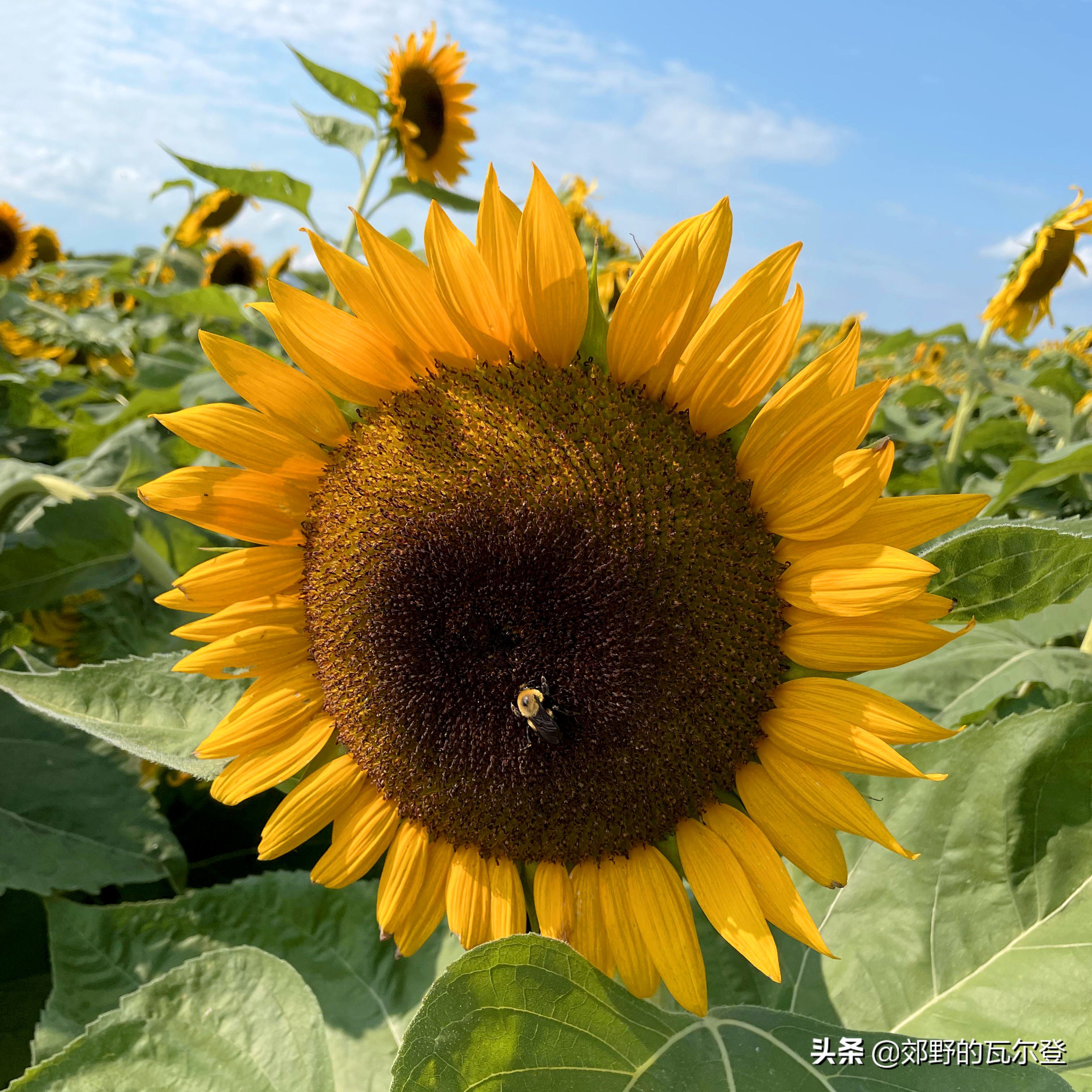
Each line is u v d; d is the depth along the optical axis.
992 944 0.30
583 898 0.30
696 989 0.28
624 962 0.29
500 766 0.30
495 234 0.29
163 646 0.56
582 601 0.29
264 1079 0.30
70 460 0.65
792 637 0.28
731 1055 0.25
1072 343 1.31
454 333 0.30
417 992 0.35
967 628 0.27
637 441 0.29
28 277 1.46
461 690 0.30
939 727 0.27
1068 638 0.51
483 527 0.29
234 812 0.48
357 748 0.32
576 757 0.29
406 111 0.77
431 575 0.30
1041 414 0.76
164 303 0.84
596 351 0.30
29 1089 0.30
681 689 0.28
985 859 0.31
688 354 0.28
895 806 0.33
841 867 0.28
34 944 0.41
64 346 1.08
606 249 1.02
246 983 0.31
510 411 0.30
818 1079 0.24
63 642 0.59
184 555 0.54
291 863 0.46
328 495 0.32
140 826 0.40
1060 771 0.31
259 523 0.33
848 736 0.27
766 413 0.28
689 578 0.28
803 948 0.32
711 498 0.28
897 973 0.31
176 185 1.26
